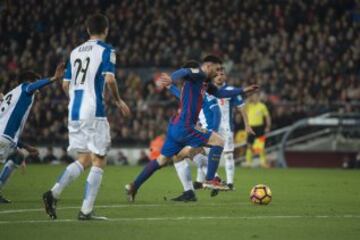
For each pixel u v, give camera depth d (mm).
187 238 29734
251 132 58156
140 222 34219
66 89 36406
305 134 103875
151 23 116625
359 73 107500
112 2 123375
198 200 45844
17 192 50844
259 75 104938
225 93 42406
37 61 112562
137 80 108125
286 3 118062
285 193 53031
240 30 113438
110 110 103750
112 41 116250
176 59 111250
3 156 43156
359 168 95938
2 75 106125
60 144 101188
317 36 111125
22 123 43406
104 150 34844
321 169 92625
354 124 99750
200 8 118562
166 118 102250
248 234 31109
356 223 35250
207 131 41812
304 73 105438
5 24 118750
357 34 112438
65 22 118812
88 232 30891
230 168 56000
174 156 44469
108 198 46312
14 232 30766
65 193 49469
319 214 38719
